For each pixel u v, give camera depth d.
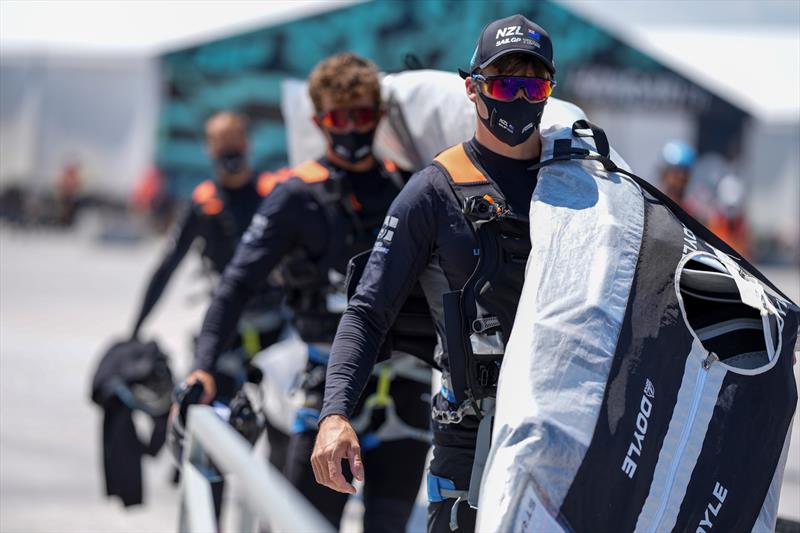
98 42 33.72
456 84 4.70
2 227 37.66
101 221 34.47
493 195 3.43
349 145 4.77
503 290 3.38
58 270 25.27
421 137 4.71
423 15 29.47
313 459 3.36
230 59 31.75
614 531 3.00
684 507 3.10
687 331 3.20
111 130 35.75
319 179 4.80
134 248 33.09
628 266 3.22
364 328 3.49
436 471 3.65
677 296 3.21
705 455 3.14
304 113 5.76
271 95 31.66
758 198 32.28
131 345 6.83
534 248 3.25
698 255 3.28
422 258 3.50
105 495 6.73
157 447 6.76
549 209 3.30
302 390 4.80
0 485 7.87
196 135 33.03
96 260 28.70
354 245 4.77
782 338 3.27
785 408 3.27
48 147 36.56
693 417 3.14
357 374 3.45
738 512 3.18
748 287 3.25
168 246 7.32
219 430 3.27
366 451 4.75
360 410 4.71
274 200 4.81
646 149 30.73
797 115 29.88
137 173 35.34
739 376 3.22
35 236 35.97
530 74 3.39
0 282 21.78
